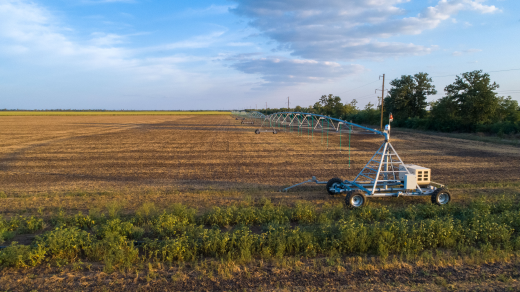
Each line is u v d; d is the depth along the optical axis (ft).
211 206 31.12
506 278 17.20
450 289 16.26
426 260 19.56
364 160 60.59
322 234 22.40
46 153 69.36
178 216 26.84
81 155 66.95
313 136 110.73
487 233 22.22
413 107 165.17
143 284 17.02
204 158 63.46
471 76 116.78
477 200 30.50
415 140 95.09
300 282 17.07
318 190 37.70
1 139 97.14
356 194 29.71
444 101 125.49
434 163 56.08
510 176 45.11
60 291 16.37
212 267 18.88
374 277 17.57
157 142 91.40
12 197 34.94
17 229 24.71
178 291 16.26
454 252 20.89
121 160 61.11
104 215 27.22
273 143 89.20
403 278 17.48
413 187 31.22
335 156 65.57
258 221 26.43
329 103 248.11
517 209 29.45
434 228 22.71
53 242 20.33
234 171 50.47
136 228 23.79
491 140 89.66
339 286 16.62
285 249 21.21
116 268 19.02
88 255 20.29
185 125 178.40
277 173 48.78
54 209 30.45
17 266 18.85
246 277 17.67
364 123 192.85
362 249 20.84
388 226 23.16
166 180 44.16
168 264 19.42
